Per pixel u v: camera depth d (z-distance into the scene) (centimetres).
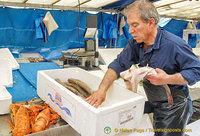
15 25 301
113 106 95
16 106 129
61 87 118
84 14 358
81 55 253
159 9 368
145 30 104
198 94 202
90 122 91
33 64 265
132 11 101
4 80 181
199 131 207
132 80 114
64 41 355
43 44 335
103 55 294
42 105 144
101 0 304
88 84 170
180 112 124
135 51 134
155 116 138
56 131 103
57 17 331
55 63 286
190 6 339
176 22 474
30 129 113
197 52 400
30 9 305
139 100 110
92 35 262
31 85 190
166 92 121
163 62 114
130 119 108
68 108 110
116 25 374
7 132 108
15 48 314
